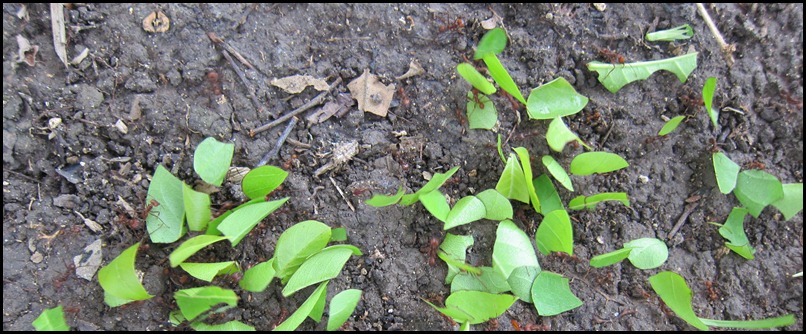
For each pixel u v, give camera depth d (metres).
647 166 0.25
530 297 0.22
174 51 0.23
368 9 0.24
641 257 0.23
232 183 0.22
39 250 0.21
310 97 0.23
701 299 0.24
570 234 0.22
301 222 0.21
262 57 0.23
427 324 0.22
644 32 0.26
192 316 0.20
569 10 0.25
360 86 0.24
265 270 0.21
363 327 0.22
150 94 0.22
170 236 0.21
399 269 0.23
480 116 0.23
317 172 0.23
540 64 0.25
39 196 0.21
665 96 0.25
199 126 0.22
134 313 0.21
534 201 0.23
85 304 0.21
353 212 0.23
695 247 0.25
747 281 0.25
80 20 0.22
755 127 0.26
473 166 0.24
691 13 0.26
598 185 0.24
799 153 0.26
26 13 0.22
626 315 0.23
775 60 0.26
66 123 0.22
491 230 0.23
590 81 0.25
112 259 0.21
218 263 0.21
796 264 0.25
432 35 0.24
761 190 0.25
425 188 0.22
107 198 0.22
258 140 0.23
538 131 0.24
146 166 0.22
